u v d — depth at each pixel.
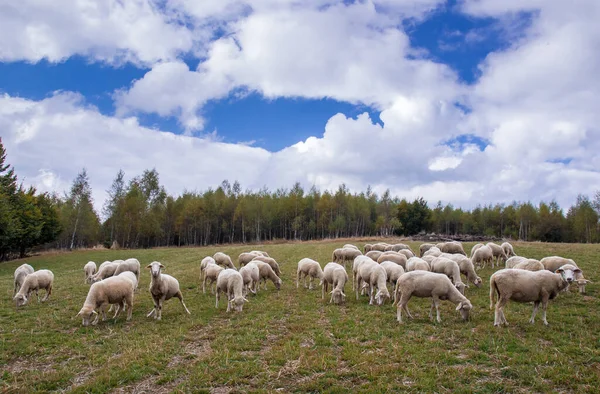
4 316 15.55
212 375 9.05
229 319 14.34
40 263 43.44
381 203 96.31
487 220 108.00
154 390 8.58
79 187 73.56
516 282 12.10
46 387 8.76
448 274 17.80
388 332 12.02
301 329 12.80
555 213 95.19
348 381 8.69
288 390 8.39
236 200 89.75
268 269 20.28
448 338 11.32
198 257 40.31
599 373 8.45
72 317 14.82
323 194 90.19
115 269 21.72
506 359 9.49
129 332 12.77
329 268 17.86
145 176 86.00
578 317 13.08
